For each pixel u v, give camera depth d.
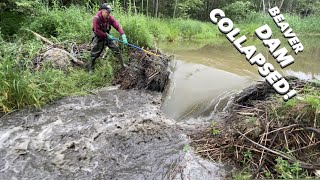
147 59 6.00
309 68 6.80
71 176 3.16
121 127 4.05
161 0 18.17
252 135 3.38
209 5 22.05
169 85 5.66
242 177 2.96
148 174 3.14
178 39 12.02
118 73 6.04
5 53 5.72
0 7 7.94
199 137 3.77
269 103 3.80
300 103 3.49
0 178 3.13
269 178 2.94
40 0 8.93
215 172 3.13
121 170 3.22
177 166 3.24
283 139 3.29
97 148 3.63
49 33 7.54
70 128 4.13
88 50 6.53
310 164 2.97
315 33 15.44
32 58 5.92
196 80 5.72
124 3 14.87
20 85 4.73
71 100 5.11
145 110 4.70
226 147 3.42
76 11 8.14
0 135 3.97
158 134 3.88
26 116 4.52
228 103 4.71
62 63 5.94
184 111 4.83
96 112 4.63
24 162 3.40
